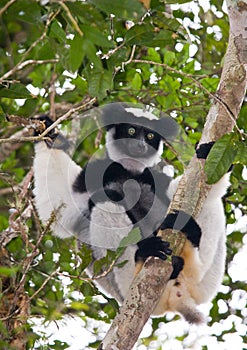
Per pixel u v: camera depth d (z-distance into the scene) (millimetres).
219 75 11969
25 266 7922
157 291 6906
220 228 9047
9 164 12055
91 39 5832
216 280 9430
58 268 8812
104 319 10430
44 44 7648
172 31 7953
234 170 11227
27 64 7332
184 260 8656
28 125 8844
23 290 8391
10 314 7844
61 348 9266
